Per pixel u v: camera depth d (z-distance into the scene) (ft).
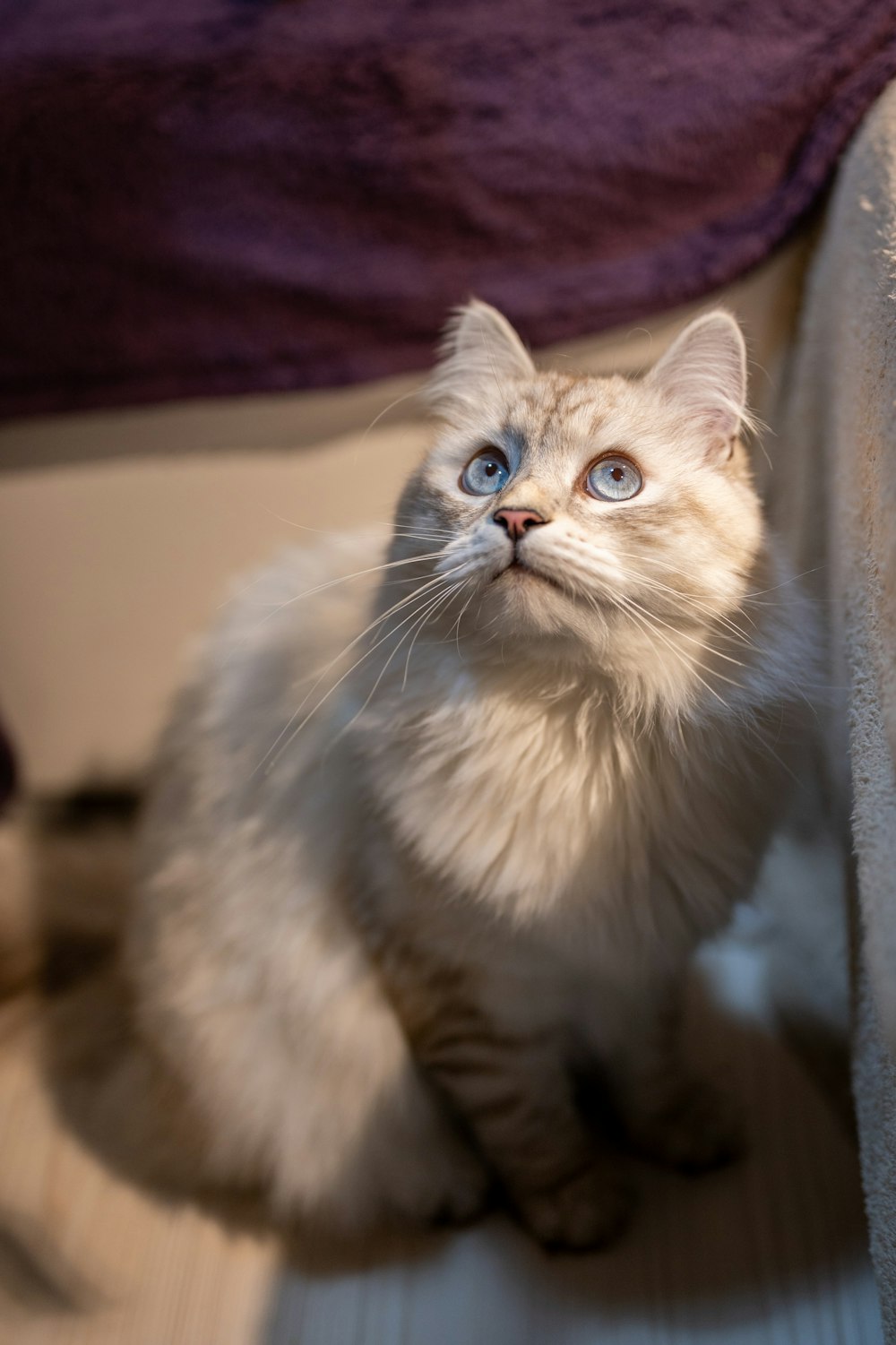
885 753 2.60
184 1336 3.55
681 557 3.14
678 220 4.42
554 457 3.29
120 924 4.91
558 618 3.05
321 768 3.81
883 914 2.56
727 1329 3.36
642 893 3.37
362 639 3.64
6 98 4.53
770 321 4.41
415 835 3.36
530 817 3.30
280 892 3.87
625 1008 3.74
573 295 4.48
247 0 4.57
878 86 3.88
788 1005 4.43
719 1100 4.07
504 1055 3.65
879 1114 2.86
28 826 5.16
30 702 5.70
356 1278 3.68
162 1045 4.12
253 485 5.18
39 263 4.70
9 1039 4.54
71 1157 4.06
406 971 3.64
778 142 4.21
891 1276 2.74
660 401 3.46
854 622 2.99
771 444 4.38
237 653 4.25
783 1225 3.68
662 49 4.19
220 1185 4.05
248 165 4.56
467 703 3.31
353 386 4.82
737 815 3.38
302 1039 3.87
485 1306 3.52
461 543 3.19
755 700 3.26
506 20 4.31
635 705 3.22
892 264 2.98
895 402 2.69
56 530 5.30
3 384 4.92
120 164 4.57
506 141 4.36
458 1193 3.85
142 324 4.80
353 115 4.43
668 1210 3.78
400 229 4.58
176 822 4.25
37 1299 3.78
